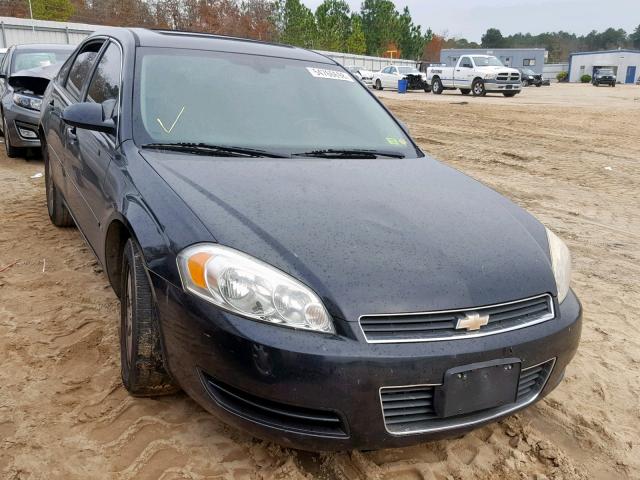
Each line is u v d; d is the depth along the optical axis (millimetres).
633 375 3396
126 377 2729
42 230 5094
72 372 2990
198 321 2195
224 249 2223
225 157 2986
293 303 2115
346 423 2105
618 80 68375
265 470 2422
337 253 2260
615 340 3809
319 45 59500
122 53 3561
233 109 3328
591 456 2701
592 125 15258
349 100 3834
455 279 2260
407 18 87812
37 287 3947
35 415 2652
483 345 2205
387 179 3018
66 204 4266
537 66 67188
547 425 2896
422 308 2156
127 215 2602
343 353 2057
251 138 3199
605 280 4852
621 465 2652
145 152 2916
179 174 2697
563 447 2748
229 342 2123
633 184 8586
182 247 2301
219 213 2391
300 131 3367
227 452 2510
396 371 2082
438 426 2223
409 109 18812
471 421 2279
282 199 2566
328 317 2109
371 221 2494
